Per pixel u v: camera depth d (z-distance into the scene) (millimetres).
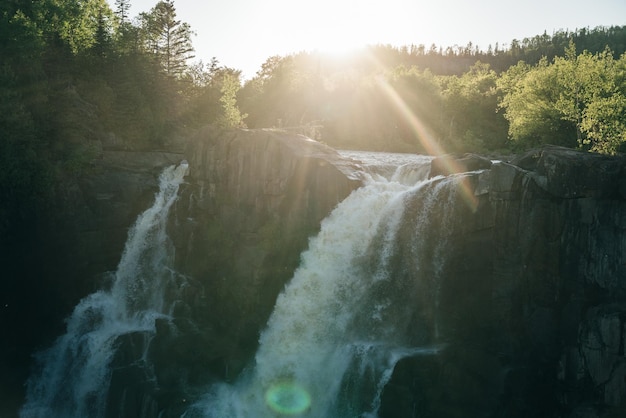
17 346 43844
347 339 34188
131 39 80188
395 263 33500
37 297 45281
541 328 28922
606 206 26406
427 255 32531
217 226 42844
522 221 29578
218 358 37219
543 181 28625
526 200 29375
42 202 46219
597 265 26578
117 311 45625
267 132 40812
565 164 27734
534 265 29312
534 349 29062
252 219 40438
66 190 48188
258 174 40594
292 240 37656
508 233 30016
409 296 32938
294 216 38000
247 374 36250
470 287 31469
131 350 38750
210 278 41625
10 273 44281
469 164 34062
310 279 36125
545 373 28406
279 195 38906
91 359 40031
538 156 31266
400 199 33688
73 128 52438
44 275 45812
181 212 46188
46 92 53000
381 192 35219
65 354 42250
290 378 34812
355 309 34375
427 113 106438
